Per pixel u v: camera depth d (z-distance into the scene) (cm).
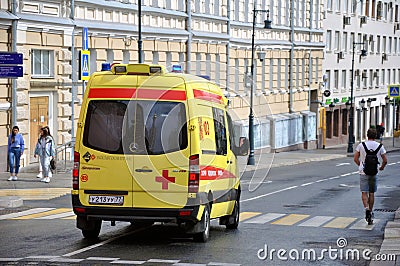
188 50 5075
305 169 5003
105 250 1555
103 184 1611
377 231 1959
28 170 3506
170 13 4825
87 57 3353
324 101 8119
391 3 10488
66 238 1719
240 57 6009
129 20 4388
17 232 1820
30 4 3556
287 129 6950
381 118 10269
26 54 3522
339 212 2439
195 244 1652
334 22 8488
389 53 10494
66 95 3831
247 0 6153
